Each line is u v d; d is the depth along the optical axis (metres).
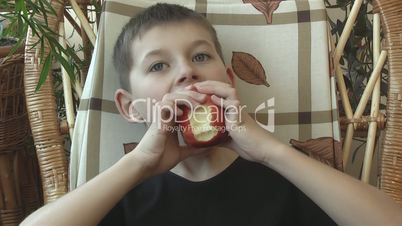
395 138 0.94
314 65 1.01
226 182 0.86
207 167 0.87
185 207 0.84
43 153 0.96
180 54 0.81
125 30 0.91
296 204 0.86
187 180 0.86
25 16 0.92
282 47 1.02
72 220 0.73
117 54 0.92
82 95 0.98
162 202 0.85
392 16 0.99
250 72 1.01
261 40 1.02
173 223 0.83
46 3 1.00
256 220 0.83
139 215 0.84
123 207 0.85
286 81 1.01
